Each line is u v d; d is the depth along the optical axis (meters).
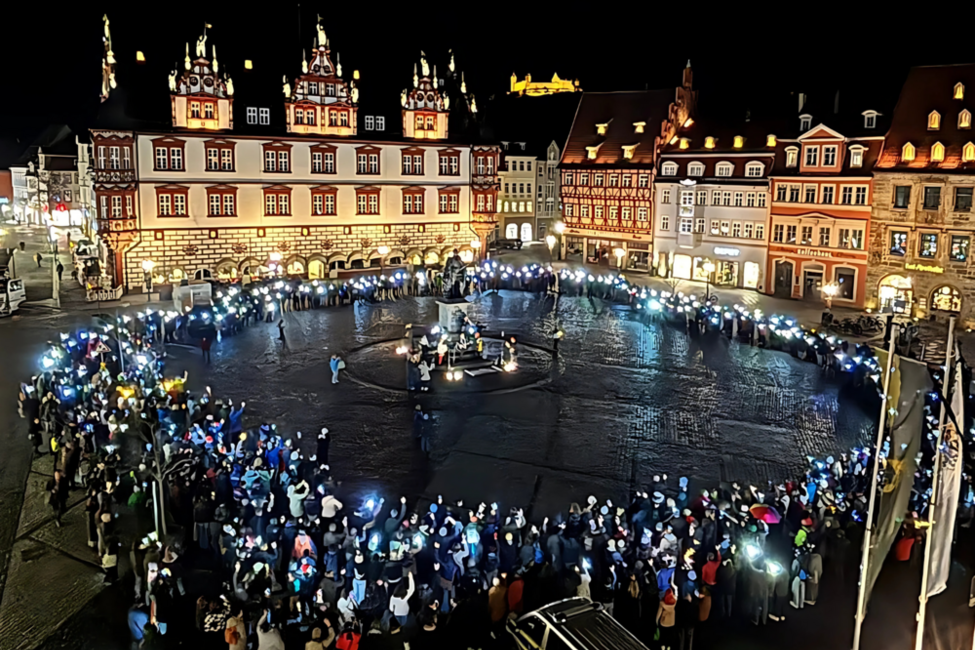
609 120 93.38
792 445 33.56
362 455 31.95
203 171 71.56
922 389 19.12
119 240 68.06
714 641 19.23
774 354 49.53
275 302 62.12
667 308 60.84
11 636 19.28
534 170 108.88
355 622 18.58
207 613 18.91
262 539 21.73
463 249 87.75
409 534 21.45
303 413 37.25
